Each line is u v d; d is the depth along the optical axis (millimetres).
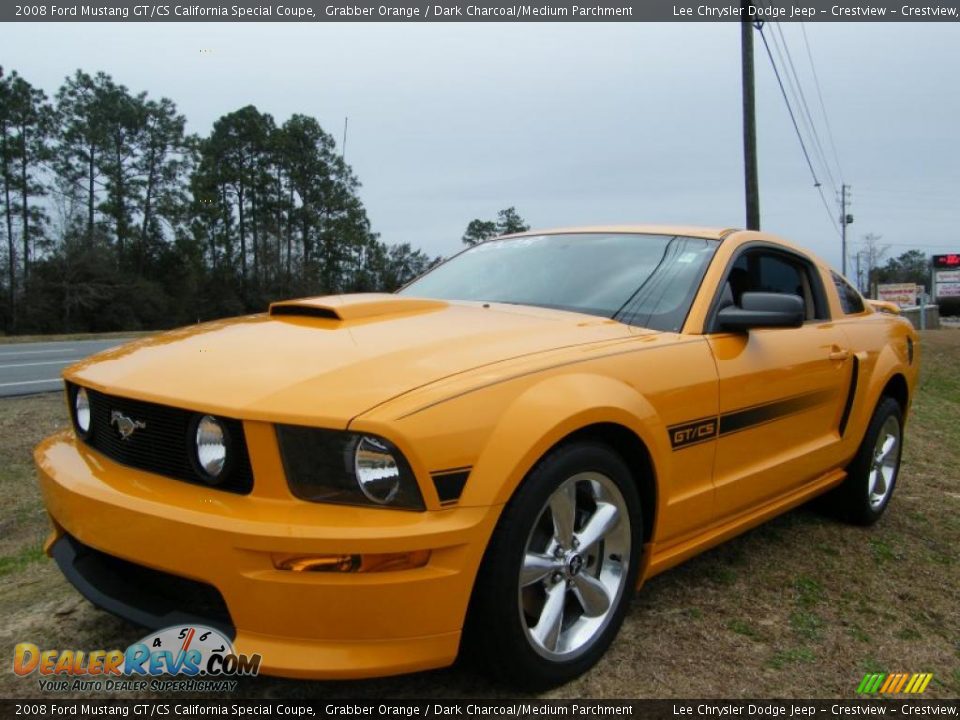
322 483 1986
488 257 3902
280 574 1924
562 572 2375
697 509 2863
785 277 3828
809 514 4434
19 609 2963
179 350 2490
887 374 4164
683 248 3414
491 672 2270
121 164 53594
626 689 2418
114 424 2369
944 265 46469
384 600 1946
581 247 3635
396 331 2547
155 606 2172
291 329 2611
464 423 2070
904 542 4027
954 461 6207
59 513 2379
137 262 54688
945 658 2760
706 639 2779
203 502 2049
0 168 48531
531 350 2459
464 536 2014
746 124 13719
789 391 3340
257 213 60219
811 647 2773
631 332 2832
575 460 2311
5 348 19859
